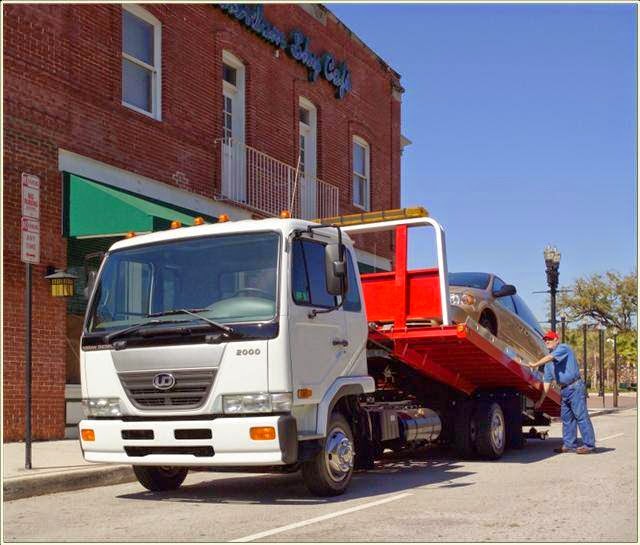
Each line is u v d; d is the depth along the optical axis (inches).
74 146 568.7
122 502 358.0
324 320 351.3
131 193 617.0
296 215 823.7
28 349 414.6
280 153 813.2
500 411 513.0
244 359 321.7
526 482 399.5
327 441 354.9
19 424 522.9
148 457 334.0
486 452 497.7
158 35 658.8
